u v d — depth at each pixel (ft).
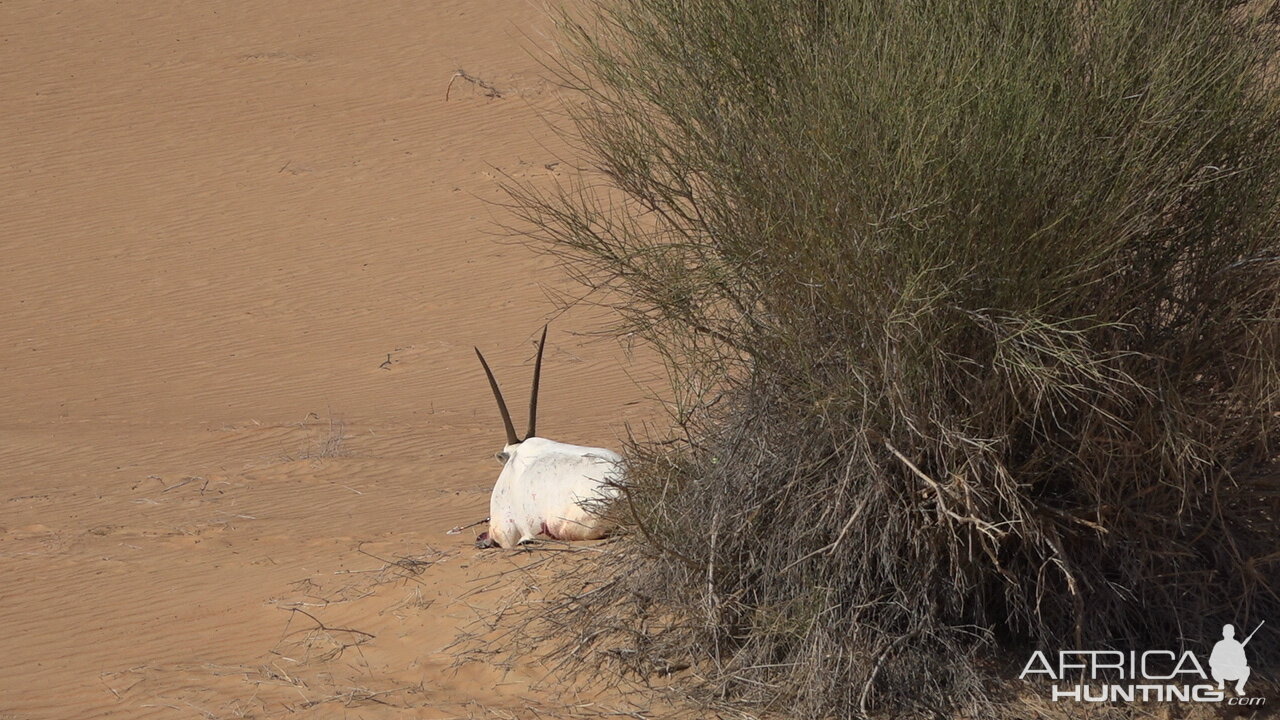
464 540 63.16
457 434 108.37
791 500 38.14
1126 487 37.65
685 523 40.27
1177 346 37.45
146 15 289.53
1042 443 36.81
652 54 38.55
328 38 281.13
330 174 210.79
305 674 44.50
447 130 229.25
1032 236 33.35
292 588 55.47
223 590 57.31
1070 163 34.94
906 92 33.81
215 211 197.06
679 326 39.04
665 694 38.32
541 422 110.73
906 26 35.24
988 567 36.88
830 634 36.40
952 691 36.45
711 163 37.37
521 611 45.80
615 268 39.58
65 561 65.67
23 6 288.71
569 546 50.03
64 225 192.24
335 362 142.61
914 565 36.70
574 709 38.29
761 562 38.81
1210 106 36.14
